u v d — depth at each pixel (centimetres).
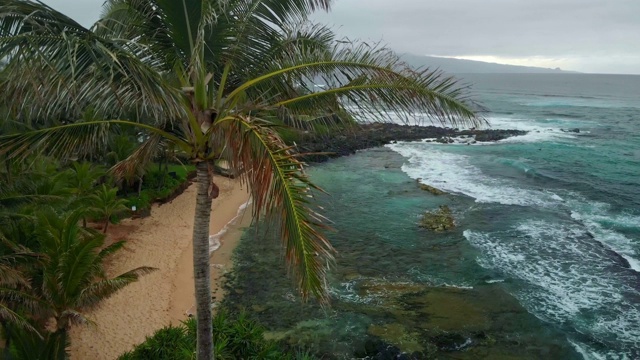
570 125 6084
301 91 661
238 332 1101
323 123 651
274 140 502
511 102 9494
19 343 927
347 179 3388
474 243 2136
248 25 693
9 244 1168
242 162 502
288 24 721
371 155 4266
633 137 5034
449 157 4141
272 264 1947
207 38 648
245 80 700
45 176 1590
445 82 603
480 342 1404
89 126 583
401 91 597
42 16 503
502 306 1594
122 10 671
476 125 624
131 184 2577
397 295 1686
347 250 2097
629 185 3059
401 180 3344
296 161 495
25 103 531
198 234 661
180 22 626
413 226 2392
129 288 1686
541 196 2855
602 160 3847
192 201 2725
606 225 2322
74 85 482
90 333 1408
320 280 492
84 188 2056
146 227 2291
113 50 520
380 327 1490
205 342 713
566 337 1417
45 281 1116
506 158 4000
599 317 1516
